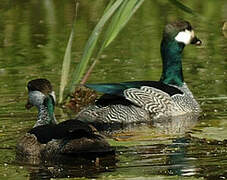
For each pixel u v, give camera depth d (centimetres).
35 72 2066
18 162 1310
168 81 1836
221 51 2252
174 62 1842
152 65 2111
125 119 1678
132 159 1295
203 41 2391
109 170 1231
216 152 1319
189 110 1709
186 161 1268
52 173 1236
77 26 2630
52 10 2864
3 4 2889
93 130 1357
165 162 1265
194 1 2927
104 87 1694
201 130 1512
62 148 1320
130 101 1705
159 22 2678
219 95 1802
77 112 1725
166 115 1711
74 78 1306
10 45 2412
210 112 1677
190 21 2691
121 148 1376
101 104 1692
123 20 1284
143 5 2942
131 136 1498
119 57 2222
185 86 1814
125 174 1199
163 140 1436
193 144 1385
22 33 2564
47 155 1334
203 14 2733
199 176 1173
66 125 1368
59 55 2264
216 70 2030
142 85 1742
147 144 1405
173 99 1728
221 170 1205
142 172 1209
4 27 2648
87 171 1237
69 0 3008
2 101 1764
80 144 1312
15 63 2189
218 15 2723
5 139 1461
